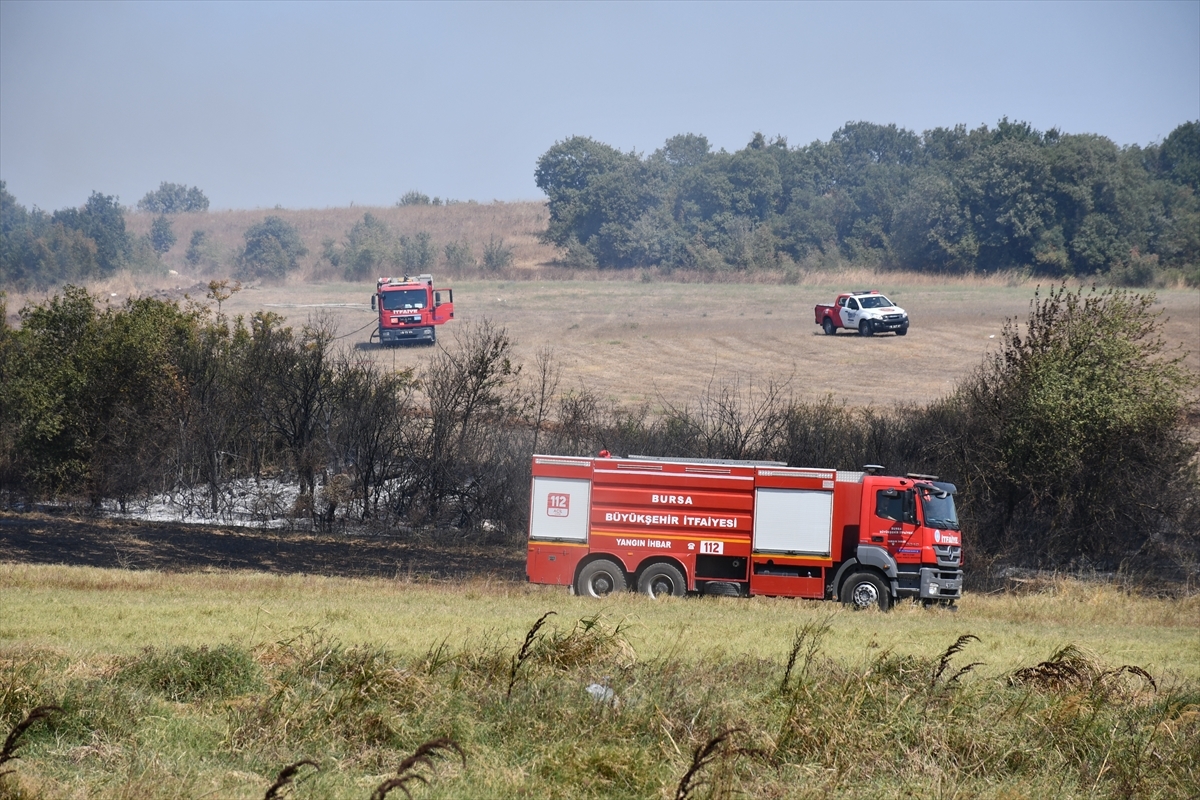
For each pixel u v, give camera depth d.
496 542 87.75
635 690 33.25
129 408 93.44
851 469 89.75
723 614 55.47
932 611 62.78
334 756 28.06
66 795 24.36
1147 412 81.81
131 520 86.75
